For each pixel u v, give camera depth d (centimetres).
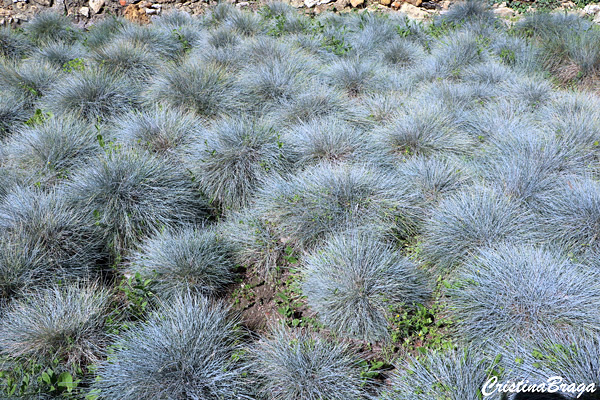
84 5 1041
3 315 359
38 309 355
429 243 426
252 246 439
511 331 336
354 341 359
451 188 484
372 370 336
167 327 340
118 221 443
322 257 399
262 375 328
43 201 430
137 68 749
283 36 909
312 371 322
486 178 497
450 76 763
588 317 329
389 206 454
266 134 539
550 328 329
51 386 310
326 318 366
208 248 419
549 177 468
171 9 1072
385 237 437
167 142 552
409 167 512
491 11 1005
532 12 1000
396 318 360
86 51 855
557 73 757
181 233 440
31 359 329
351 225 436
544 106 639
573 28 843
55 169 503
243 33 938
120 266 430
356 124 621
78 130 546
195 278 398
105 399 309
